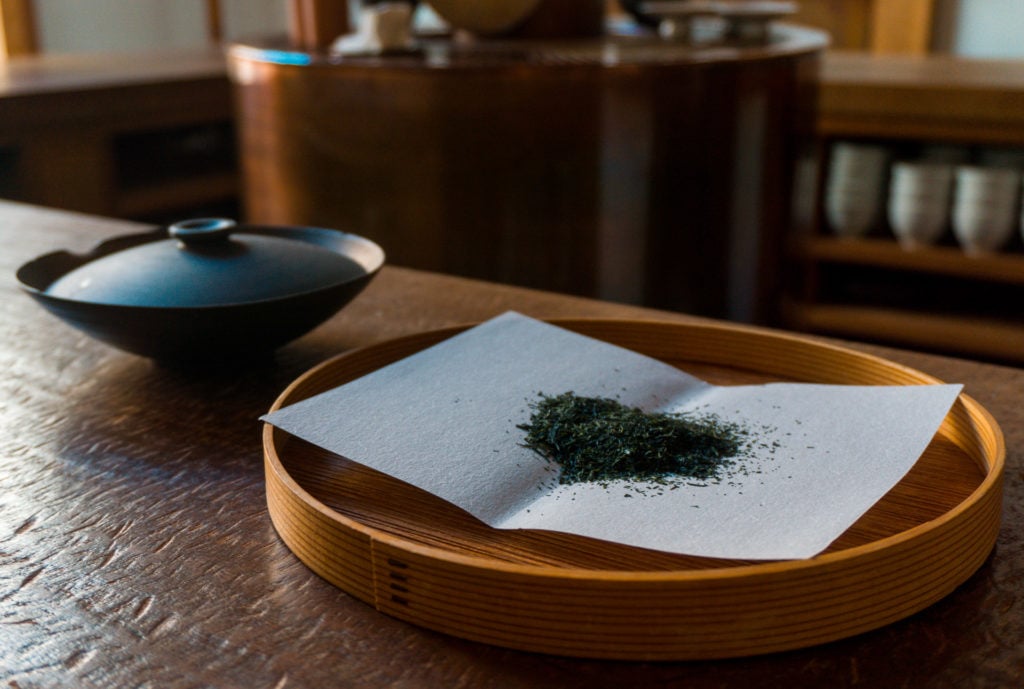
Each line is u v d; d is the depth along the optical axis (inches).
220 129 71.0
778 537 17.2
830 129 52.7
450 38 56.4
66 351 25.5
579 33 53.4
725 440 20.1
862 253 53.8
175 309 22.1
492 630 16.8
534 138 43.0
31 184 54.9
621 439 19.9
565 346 23.2
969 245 51.2
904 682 16.3
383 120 44.3
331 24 51.6
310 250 24.3
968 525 17.5
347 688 16.3
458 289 28.9
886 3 90.7
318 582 18.1
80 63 70.9
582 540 18.4
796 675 16.4
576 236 44.4
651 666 16.5
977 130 48.9
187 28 114.0
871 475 18.8
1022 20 87.4
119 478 20.6
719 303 47.6
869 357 22.3
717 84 43.2
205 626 17.3
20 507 19.8
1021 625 17.1
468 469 19.3
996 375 23.5
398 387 21.4
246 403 23.1
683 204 44.5
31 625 17.3
